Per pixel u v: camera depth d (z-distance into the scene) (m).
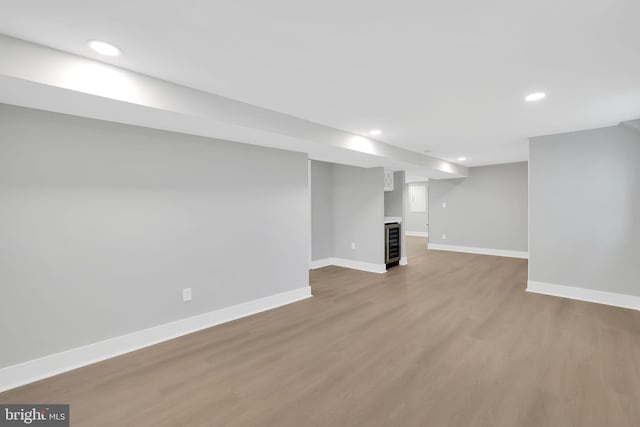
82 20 1.53
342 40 1.75
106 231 2.57
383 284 4.86
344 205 6.20
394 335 2.97
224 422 1.80
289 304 3.96
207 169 3.22
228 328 3.20
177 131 2.95
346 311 3.67
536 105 2.88
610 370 2.31
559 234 4.08
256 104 2.82
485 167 7.50
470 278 5.18
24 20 1.51
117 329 2.63
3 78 1.70
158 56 1.92
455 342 2.80
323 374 2.30
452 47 1.83
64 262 2.37
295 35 1.69
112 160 2.60
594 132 3.79
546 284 4.21
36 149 2.24
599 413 1.83
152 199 2.83
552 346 2.70
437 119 3.33
